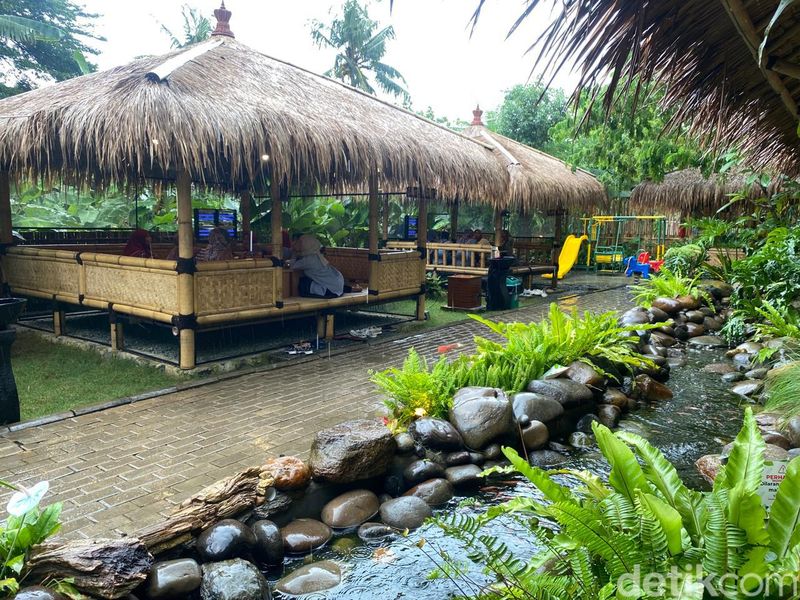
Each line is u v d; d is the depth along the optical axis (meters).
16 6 18.92
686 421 4.93
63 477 3.45
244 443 4.00
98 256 6.45
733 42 2.44
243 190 10.19
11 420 4.31
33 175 7.85
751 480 2.13
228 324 6.13
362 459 3.51
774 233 8.15
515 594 2.19
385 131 6.85
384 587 2.78
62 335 7.21
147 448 3.90
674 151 9.26
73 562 2.35
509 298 10.09
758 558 1.75
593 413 5.03
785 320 6.82
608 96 2.32
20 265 7.65
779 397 4.65
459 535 2.39
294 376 5.75
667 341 7.56
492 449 4.10
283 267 6.86
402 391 4.39
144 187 10.07
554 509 2.13
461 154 7.90
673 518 1.88
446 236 14.18
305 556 3.06
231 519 2.97
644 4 1.99
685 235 15.88
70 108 5.31
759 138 3.97
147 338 7.33
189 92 5.34
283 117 5.70
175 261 5.67
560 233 12.78
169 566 2.61
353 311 9.69
